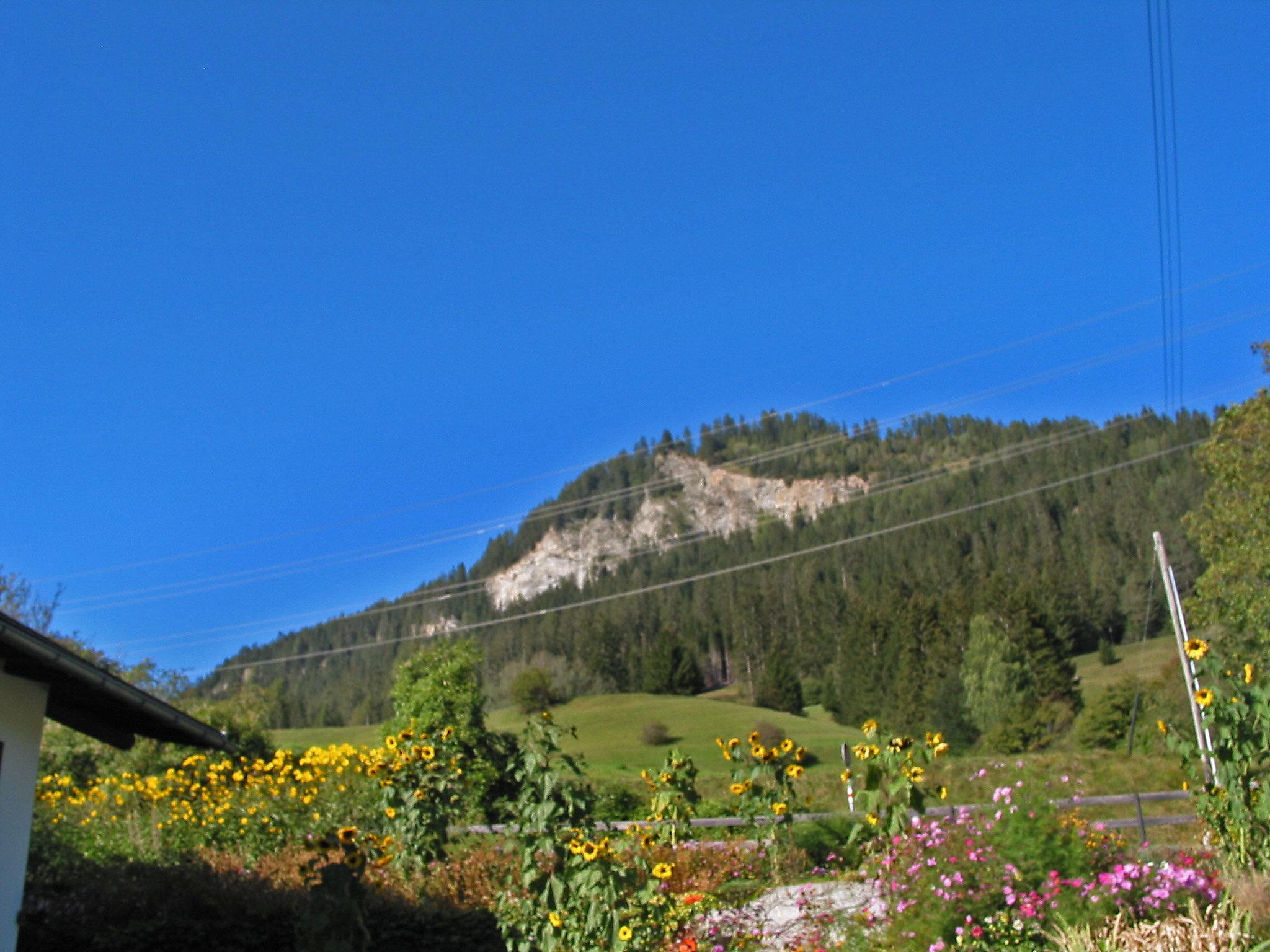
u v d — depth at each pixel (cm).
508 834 863
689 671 8894
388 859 1130
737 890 1084
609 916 804
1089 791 2227
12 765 788
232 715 2738
